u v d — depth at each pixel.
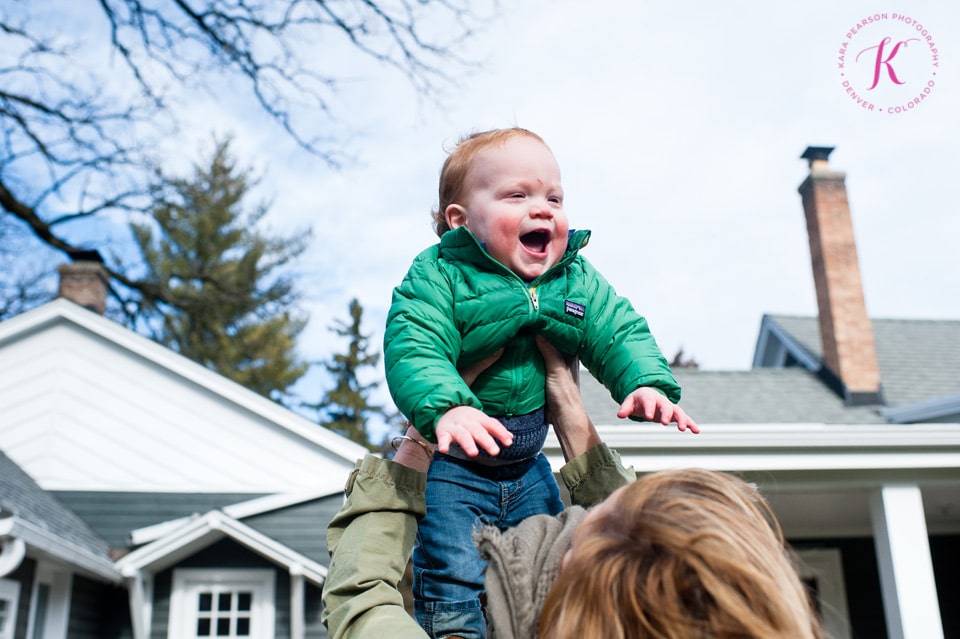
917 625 7.45
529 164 1.75
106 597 10.84
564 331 1.72
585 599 0.85
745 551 0.85
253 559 10.61
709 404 12.63
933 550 12.07
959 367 14.59
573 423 1.72
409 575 1.65
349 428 34.06
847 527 11.61
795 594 0.85
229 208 26.84
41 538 8.16
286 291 17.84
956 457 7.71
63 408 11.64
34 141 12.89
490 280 1.70
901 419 12.30
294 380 28.00
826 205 14.45
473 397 1.50
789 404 12.89
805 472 7.75
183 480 11.48
